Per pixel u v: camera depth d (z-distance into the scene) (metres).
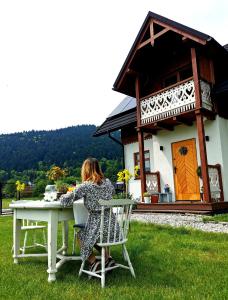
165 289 2.93
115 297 2.76
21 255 4.12
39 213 3.74
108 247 3.64
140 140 11.34
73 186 4.38
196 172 10.49
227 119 10.55
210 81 10.36
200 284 3.05
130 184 14.02
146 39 11.24
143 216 9.16
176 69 11.82
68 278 3.43
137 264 3.85
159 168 11.97
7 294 2.92
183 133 11.21
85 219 3.71
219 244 4.84
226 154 10.09
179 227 6.43
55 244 3.45
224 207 9.16
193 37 9.31
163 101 10.64
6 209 15.32
